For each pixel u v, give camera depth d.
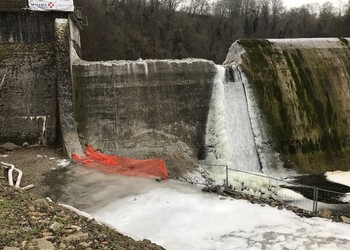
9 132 23.91
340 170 25.95
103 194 16.80
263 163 25.70
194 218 14.15
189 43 72.44
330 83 29.11
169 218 14.11
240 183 21.64
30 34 25.97
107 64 25.95
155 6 74.94
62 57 24.48
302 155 26.52
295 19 96.12
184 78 26.80
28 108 24.36
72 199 16.36
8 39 25.77
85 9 53.62
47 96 24.66
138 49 62.44
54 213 10.66
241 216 14.37
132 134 25.20
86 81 25.42
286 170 25.56
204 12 94.06
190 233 12.98
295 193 21.06
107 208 15.22
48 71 25.00
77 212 12.53
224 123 26.33
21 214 10.12
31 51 25.42
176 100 26.44
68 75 24.27
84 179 18.84
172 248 11.95
